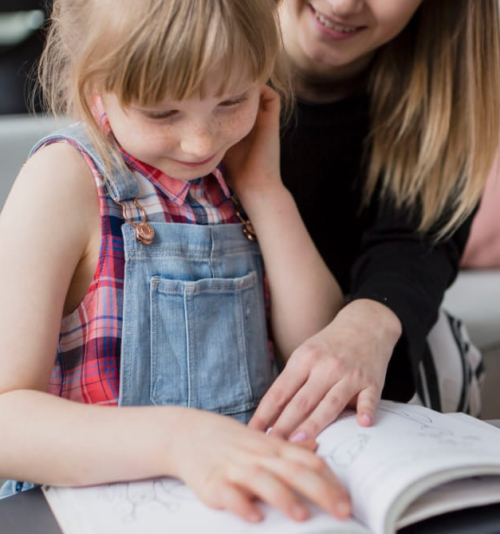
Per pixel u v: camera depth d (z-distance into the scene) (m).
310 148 1.12
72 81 0.73
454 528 0.56
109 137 0.78
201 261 0.81
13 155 1.22
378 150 1.11
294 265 0.90
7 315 0.68
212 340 0.80
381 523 0.53
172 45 0.64
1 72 1.47
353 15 0.95
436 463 0.57
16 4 1.47
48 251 0.71
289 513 0.53
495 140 1.08
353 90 1.12
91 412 0.64
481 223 1.73
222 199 0.88
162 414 0.63
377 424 0.68
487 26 1.05
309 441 0.65
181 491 0.59
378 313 0.89
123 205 0.77
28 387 0.68
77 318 0.76
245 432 0.59
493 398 1.48
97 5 0.69
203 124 0.69
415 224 1.08
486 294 1.61
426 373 1.09
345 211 1.17
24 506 0.61
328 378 0.76
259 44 0.68
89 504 0.60
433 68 1.08
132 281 0.75
